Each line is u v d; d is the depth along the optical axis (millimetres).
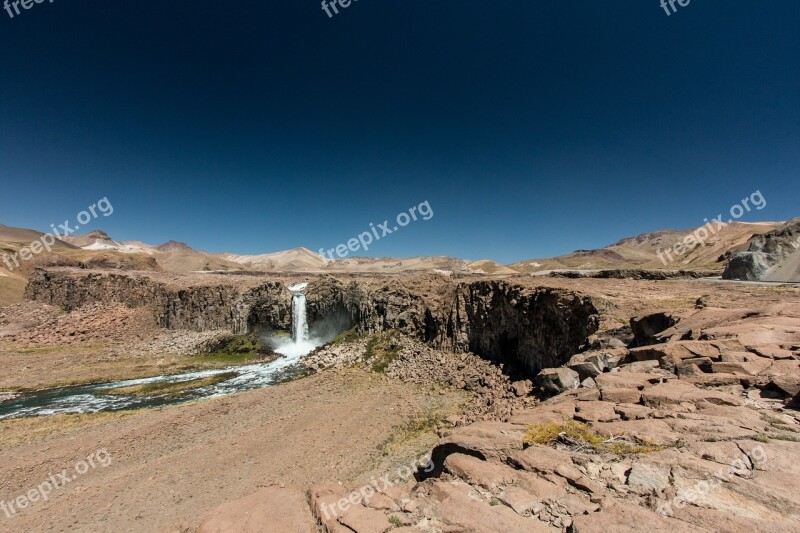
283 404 45125
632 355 20656
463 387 49781
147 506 25812
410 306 72438
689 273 69625
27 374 63094
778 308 22812
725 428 10891
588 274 78688
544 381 23938
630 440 11125
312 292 90062
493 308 57781
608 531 7418
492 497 9547
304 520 9570
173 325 90062
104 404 49906
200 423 39781
